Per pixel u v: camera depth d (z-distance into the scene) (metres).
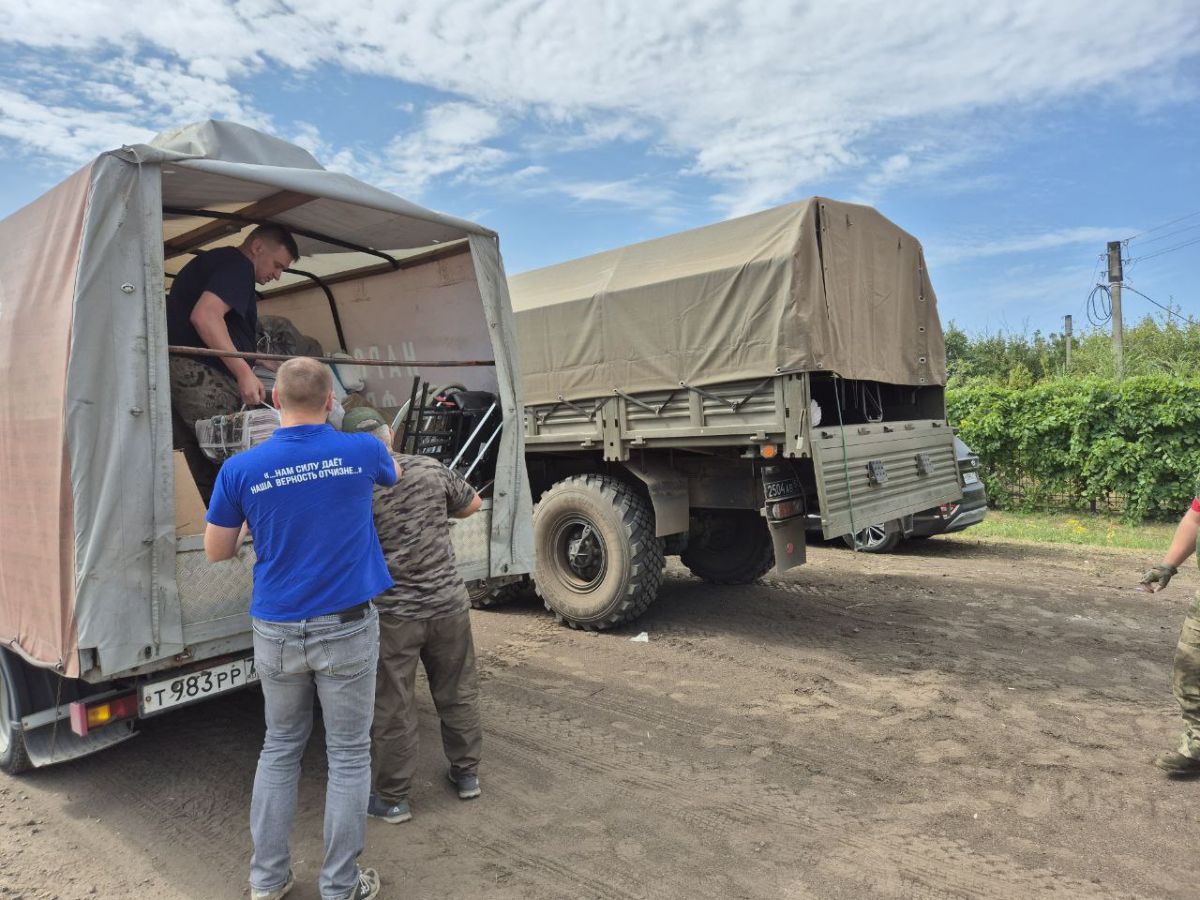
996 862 2.92
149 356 2.92
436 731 4.29
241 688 3.37
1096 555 8.88
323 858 3.03
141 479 2.89
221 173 3.22
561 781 3.65
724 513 7.23
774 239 5.35
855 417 6.56
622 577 5.85
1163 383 10.76
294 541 2.57
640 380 5.96
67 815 3.42
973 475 9.06
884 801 3.40
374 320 5.73
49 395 2.88
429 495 3.29
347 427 3.25
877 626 6.09
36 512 2.96
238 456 2.62
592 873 2.91
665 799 3.46
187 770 3.83
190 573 3.05
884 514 5.91
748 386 5.41
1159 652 5.33
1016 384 22.44
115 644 2.82
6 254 3.28
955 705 4.45
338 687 2.60
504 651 5.64
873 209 6.11
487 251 4.39
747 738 4.07
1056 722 4.18
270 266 4.42
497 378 4.40
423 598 3.22
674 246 5.98
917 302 6.83
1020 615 6.33
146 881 2.91
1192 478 10.56
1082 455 11.51
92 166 2.82
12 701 3.52
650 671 5.15
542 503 6.31
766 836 3.14
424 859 3.01
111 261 2.85
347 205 4.21
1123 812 3.26
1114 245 20.81
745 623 6.24
